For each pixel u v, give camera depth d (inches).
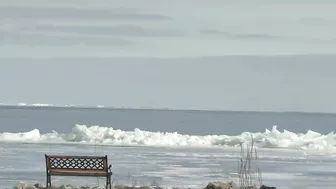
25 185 1656.0
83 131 3378.4
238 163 2263.8
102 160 1556.3
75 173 1566.2
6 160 2381.9
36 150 2792.8
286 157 2645.2
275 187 1704.0
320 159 2588.6
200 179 1940.2
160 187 1712.6
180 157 2591.0
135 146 3088.1
